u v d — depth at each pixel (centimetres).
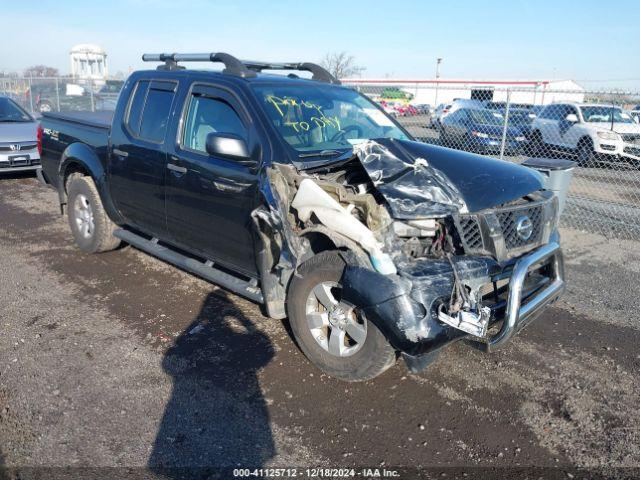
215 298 499
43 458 291
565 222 824
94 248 591
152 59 543
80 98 1972
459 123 1182
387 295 312
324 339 367
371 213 320
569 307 498
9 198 888
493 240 334
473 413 337
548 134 1427
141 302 489
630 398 357
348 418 330
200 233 452
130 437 310
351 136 450
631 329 455
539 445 310
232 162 411
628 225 801
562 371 388
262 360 393
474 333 306
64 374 370
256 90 425
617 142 1293
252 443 307
